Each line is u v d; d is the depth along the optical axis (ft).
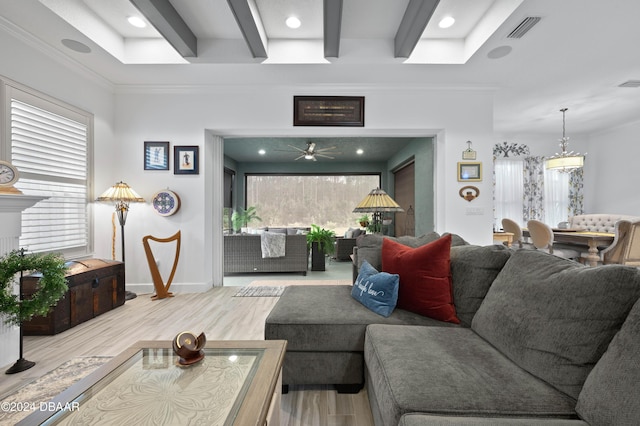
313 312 5.91
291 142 19.97
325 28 8.67
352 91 12.64
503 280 4.71
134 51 10.43
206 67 10.80
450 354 4.14
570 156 16.11
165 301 11.20
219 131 12.82
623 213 18.16
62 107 9.80
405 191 21.86
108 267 10.02
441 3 8.62
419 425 2.80
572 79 11.89
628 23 8.23
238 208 26.91
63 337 7.97
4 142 8.07
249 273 17.46
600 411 2.57
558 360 3.29
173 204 12.15
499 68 10.93
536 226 14.46
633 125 17.60
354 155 24.13
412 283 5.89
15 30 8.25
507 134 20.34
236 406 3.02
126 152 12.29
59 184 9.75
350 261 22.15
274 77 11.69
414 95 12.65
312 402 5.41
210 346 4.33
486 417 2.97
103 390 3.32
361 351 5.60
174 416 2.89
